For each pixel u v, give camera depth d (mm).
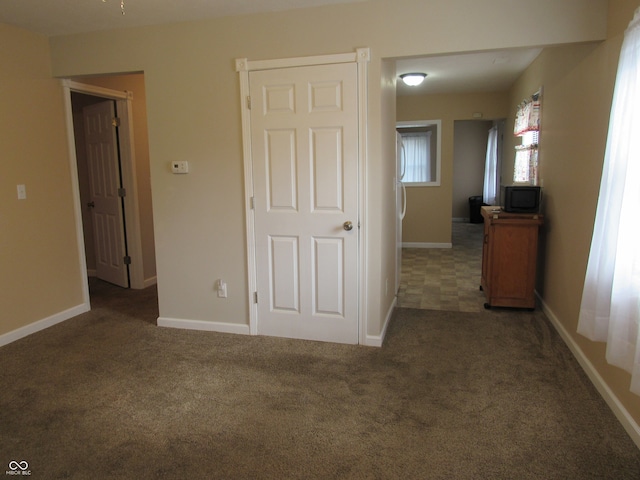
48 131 3635
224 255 3410
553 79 3760
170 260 3545
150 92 3381
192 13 3066
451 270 5609
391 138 3594
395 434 2146
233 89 3197
